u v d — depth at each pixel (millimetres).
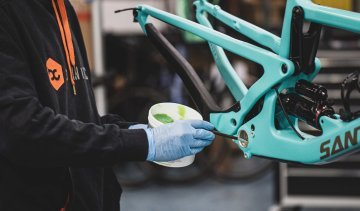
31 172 1405
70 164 1293
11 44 1286
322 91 1236
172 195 4137
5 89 1247
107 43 4383
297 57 1274
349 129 1139
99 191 1592
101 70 3650
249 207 3893
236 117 1390
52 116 1268
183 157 1364
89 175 1552
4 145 1258
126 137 1309
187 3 4109
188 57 4289
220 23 1684
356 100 3377
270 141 1304
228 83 1565
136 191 4230
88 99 1567
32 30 1370
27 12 1374
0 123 1247
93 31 3598
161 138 1323
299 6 1232
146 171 4297
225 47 1403
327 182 3412
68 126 1269
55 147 1257
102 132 1293
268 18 4125
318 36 1254
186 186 4312
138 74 4453
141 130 1338
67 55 1498
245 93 1483
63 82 1449
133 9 1615
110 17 4613
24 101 1246
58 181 1453
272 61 1287
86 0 3508
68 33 1515
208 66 4285
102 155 1283
